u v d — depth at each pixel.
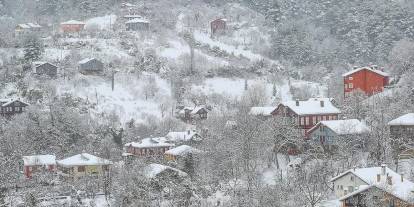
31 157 146.62
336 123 136.62
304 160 127.69
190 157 134.38
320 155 128.88
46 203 120.94
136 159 141.12
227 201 108.88
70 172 140.38
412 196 95.00
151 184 115.62
